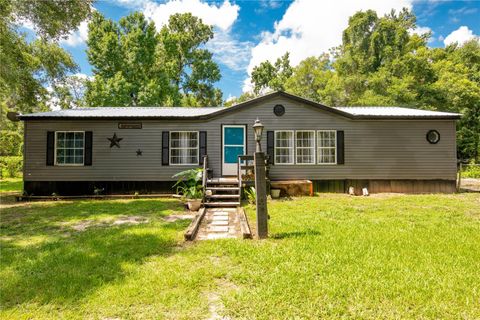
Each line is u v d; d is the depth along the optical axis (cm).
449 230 510
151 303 270
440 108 2169
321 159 1044
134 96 2297
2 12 875
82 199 947
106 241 459
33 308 263
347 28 3033
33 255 400
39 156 1006
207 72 2956
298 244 429
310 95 2803
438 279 309
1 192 1163
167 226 559
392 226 541
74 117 988
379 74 2362
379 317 243
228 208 752
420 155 1038
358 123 1043
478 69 2634
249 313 250
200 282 312
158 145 1031
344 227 531
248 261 365
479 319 240
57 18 963
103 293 286
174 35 2578
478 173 1641
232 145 1041
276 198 905
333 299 271
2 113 1083
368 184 1035
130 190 1020
